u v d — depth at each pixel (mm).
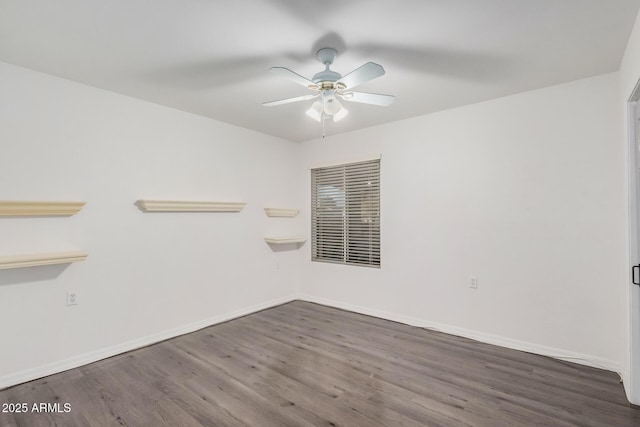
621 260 2566
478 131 3330
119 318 3055
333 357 2926
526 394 2309
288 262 4820
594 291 2736
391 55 2344
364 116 3766
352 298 4359
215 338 3402
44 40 2148
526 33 2074
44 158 2643
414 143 3783
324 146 4684
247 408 2150
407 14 1865
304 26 1986
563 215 2875
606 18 1914
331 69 2564
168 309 3424
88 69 2580
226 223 4000
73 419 2043
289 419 2033
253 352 3043
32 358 2557
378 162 4137
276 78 2738
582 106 2779
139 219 3219
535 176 3010
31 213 2523
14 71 2506
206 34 2078
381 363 2803
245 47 2242
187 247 3602
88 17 1892
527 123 3043
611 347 2664
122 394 2326
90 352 2861
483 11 1841
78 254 2666
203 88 2951
